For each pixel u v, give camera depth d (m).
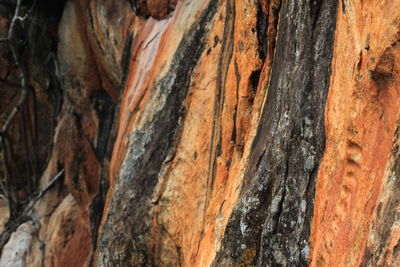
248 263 2.78
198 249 3.77
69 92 8.35
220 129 3.77
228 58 3.84
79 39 8.14
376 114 2.03
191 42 4.84
